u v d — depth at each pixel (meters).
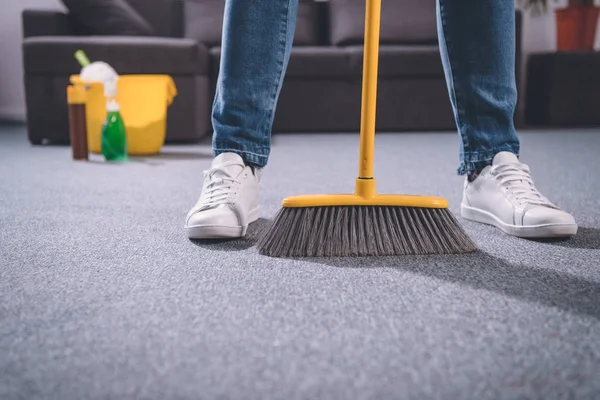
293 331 0.64
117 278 0.82
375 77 0.93
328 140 2.99
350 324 0.66
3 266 0.88
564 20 3.94
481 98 1.10
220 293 0.76
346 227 0.94
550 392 0.51
